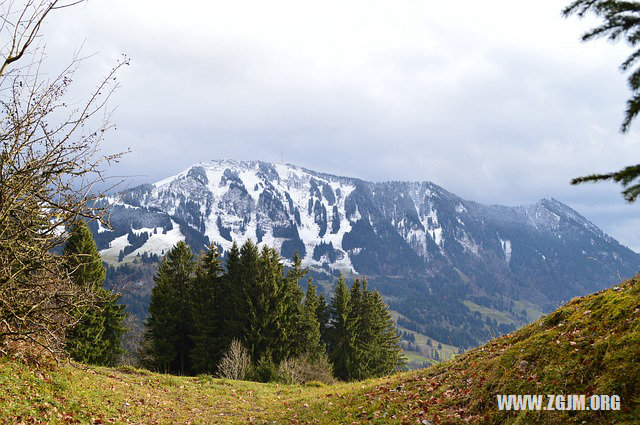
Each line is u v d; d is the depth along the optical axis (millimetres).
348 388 18719
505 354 11742
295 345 49125
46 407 10781
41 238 7840
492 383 10781
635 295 10188
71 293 9508
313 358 47781
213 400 18625
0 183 7027
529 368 10336
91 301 10156
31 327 9969
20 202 7484
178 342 49312
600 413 7586
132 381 18438
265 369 32062
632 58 5629
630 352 8242
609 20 5715
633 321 9148
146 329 49156
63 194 7344
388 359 61875
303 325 51750
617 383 7898
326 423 13148
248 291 49000
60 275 8961
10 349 11992
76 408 11680
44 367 13047
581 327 10609
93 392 13617
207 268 51594
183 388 19703
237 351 36781
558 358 9797
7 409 9750
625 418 7195
